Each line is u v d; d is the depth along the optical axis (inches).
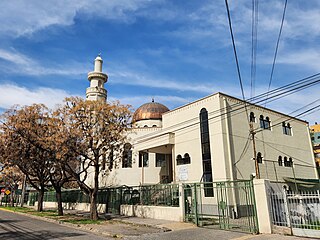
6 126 860.0
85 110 740.0
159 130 1211.2
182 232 516.1
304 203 442.3
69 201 1336.1
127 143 822.5
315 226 421.7
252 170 932.0
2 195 1994.3
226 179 826.2
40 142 814.5
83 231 573.0
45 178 1144.2
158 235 493.4
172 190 710.5
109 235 515.5
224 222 544.1
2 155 897.5
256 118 1037.8
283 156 1110.4
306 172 1204.5
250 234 468.8
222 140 866.8
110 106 751.1
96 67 1658.5
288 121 1211.9
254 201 491.5
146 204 800.9
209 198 848.3
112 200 980.6
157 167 1194.0
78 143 753.0
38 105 892.0
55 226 655.1
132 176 1197.7
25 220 808.3
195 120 978.7
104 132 746.8
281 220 463.5
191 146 970.7
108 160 837.8
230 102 948.0
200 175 911.7
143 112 1419.8
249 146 959.0
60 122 748.6
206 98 954.7
